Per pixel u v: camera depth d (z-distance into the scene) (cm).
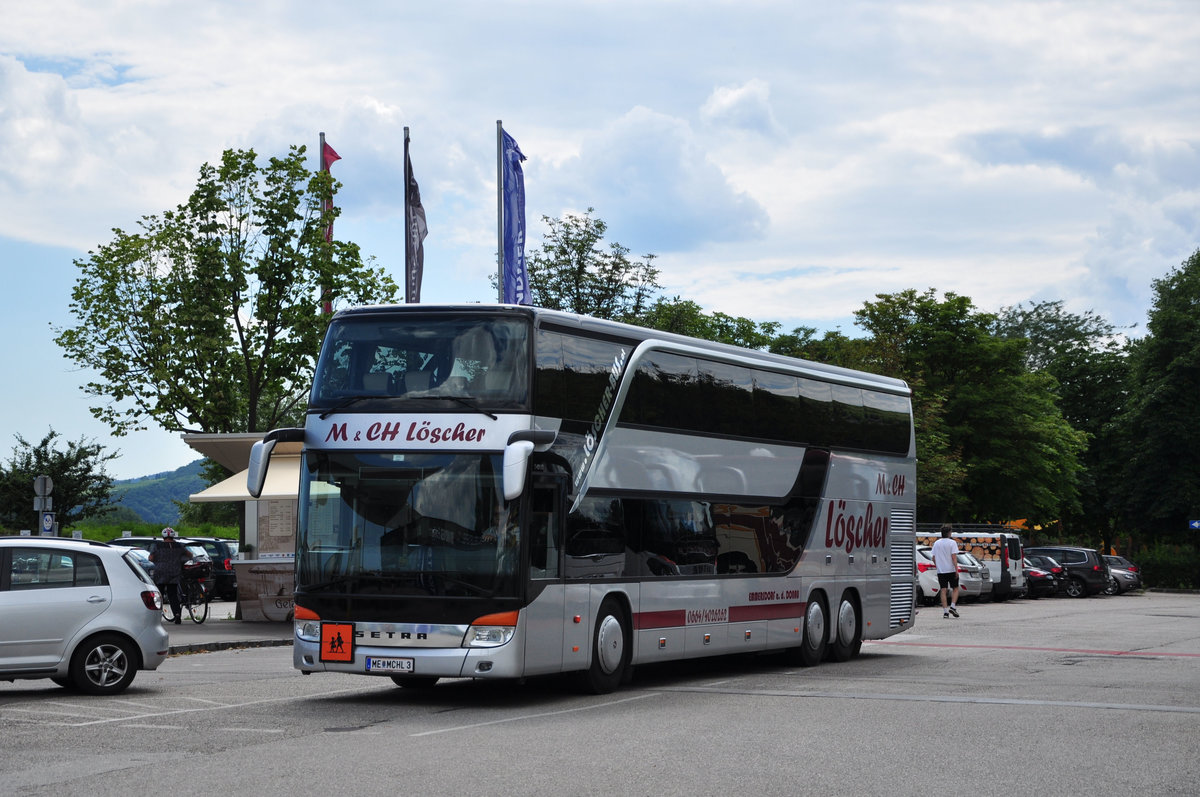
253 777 941
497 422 1407
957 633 2784
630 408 1595
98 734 1178
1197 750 1091
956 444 5966
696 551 1711
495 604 1373
